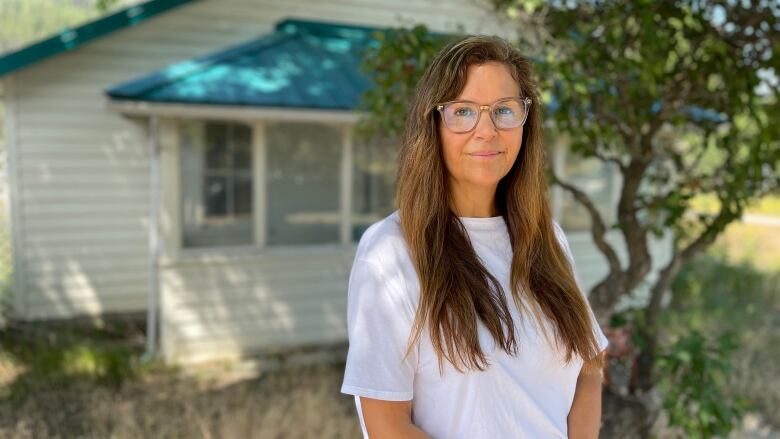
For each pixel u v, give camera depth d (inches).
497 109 51.4
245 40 256.8
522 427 49.7
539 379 52.1
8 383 179.6
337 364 210.5
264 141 215.5
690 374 123.0
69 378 183.5
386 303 48.6
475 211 55.9
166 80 189.5
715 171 134.6
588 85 116.7
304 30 247.3
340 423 157.6
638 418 129.7
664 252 287.0
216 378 195.2
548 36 124.7
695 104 132.3
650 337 139.8
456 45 52.2
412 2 265.4
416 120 52.6
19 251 243.3
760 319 273.0
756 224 656.4
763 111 118.7
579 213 267.9
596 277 273.7
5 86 235.9
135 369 194.1
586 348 55.1
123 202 255.6
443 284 49.0
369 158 231.3
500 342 49.0
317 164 224.5
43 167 243.9
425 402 49.9
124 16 237.8
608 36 114.3
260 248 218.5
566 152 259.8
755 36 121.3
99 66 245.8
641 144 132.3
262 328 220.5
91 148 249.4
